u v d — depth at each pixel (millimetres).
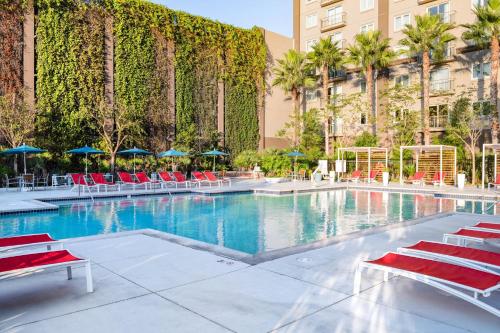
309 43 34125
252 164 28281
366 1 30219
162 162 24984
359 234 7066
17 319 3283
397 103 27125
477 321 3295
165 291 3994
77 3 21891
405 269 3635
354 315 3395
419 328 3146
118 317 3330
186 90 27328
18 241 4766
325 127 28672
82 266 4914
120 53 23672
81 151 18734
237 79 30688
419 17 23484
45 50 20703
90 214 11414
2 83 19531
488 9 20812
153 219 10664
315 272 4672
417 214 11664
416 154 22781
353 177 22844
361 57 26375
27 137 19641
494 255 4160
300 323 3219
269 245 7598
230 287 4117
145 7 24891
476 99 24594
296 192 17500
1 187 18266
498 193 15711
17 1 19938
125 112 22484
